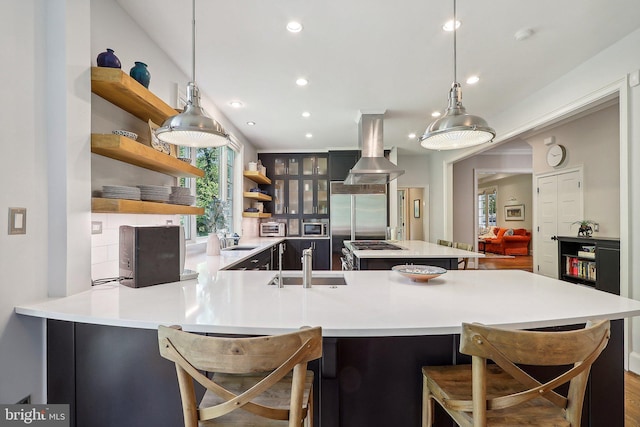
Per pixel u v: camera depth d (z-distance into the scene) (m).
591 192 4.23
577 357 0.91
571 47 2.55
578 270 3.93
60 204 1.49
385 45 2.49
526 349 0.88
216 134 1.77
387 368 1.35
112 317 1.18
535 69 2.92
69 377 1.32
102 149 1.65
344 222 6.06
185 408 0.90
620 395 1.39
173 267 1.84
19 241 1.35
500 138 4.15
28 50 1.39
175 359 0.88
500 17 2.16
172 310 1.27
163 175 2.52
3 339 1.28
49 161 1.49
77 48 1.54
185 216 3.31
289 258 6.11
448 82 3.18
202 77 3.03
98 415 1.31
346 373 1.35
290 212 6.46
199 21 2.16
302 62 2.75
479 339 0.89
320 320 1.15
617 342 1.40
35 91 1.43
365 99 3.63
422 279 1.83
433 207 6.94
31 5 1.41
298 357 0.85
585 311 1.26
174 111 2.14
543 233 5.08
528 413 1.04
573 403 0.97
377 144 4.03
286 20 2.16
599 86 2.65
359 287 1.70
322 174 6.49
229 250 3.75
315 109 3.96
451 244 4.21
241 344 0.84
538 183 5.20
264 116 4.25
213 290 1.63
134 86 1.73
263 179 5.86
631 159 2.39
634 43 2.35
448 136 1.99
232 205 4.99
